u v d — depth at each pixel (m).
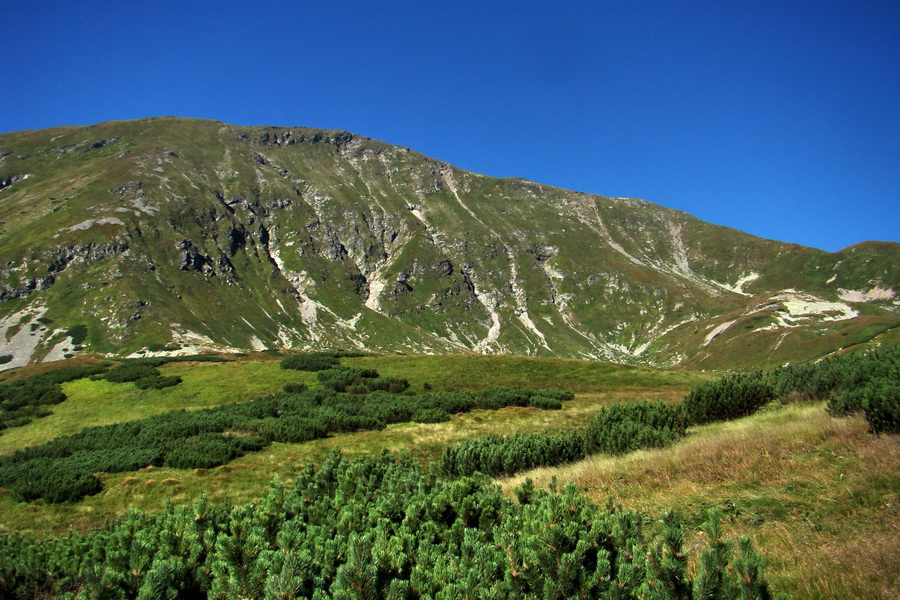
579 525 5.65
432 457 24.27
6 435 36.31
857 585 5.23
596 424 18.44
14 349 149.75
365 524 7.16
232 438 26.39
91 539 8.98
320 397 38.94
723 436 13.34
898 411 9.58
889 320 147.38
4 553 8.48
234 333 191.88
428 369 51.75
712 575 4.50
